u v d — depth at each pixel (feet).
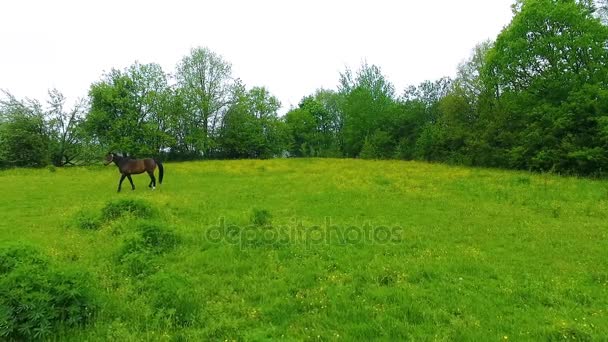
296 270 24.99
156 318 17.34
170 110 167.02
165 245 29.73
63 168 112.98
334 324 17.54
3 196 57.67
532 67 97.76
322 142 248.93
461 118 127.54
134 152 154.92
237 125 185.06
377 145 164.04
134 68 163.12
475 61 134.62
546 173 83.66
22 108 133.39
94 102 152.76
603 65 84.94
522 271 25.22
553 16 88.89
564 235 34.27
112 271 23.94
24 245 20.71
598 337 15.94
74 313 16.89
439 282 22.84
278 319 18.22
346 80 205.46
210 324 17.37
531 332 16.67
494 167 105.91
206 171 92.89
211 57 183.32
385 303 19.79
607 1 99.55
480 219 40.86
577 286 22.31
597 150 77.51
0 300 15.69
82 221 37.55
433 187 62.95
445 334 16.57
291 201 51.80
